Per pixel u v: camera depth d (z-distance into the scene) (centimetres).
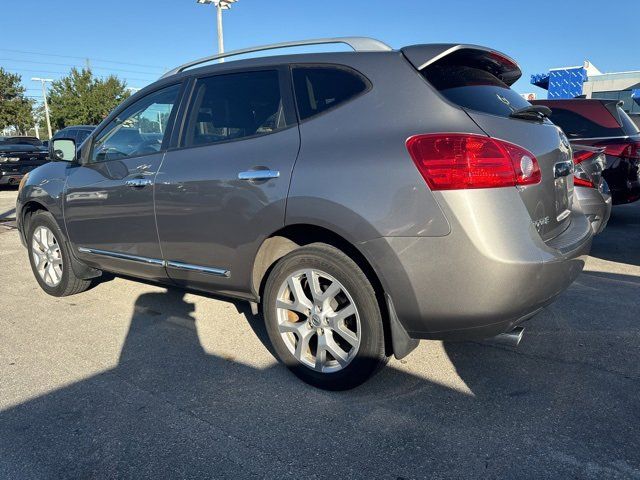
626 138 652
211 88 332
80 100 4222
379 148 251
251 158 293
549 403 272
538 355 328
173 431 254
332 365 286
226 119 319
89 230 399
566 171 295
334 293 277
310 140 276
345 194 254
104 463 231
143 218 350
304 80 293
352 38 292
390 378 301
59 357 338
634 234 689
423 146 239
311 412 268
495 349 336
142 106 374
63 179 420
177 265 339
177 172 327
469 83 277
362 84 273
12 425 261
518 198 240
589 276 498
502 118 257
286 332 299
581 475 217
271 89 304
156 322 397
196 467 227
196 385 298
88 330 383
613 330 365
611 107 673
